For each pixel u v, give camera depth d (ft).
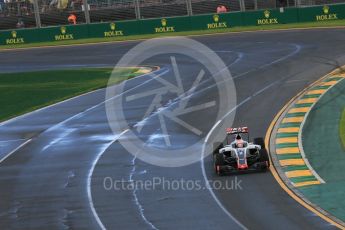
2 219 304.30
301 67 599.57
